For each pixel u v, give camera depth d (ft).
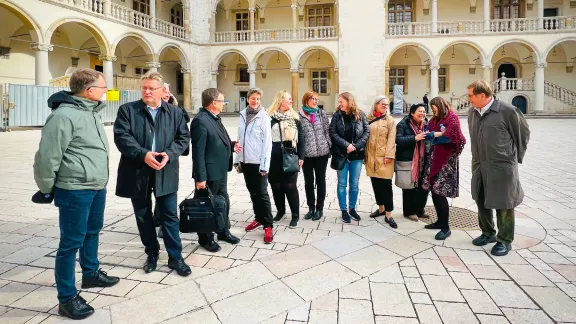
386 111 18.56
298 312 10.50
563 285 11.89
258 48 100.68
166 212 13.03
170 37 92.32
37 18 60.03
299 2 108.47
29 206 21.36
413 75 105.50
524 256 14.19
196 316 10.30
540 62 89.04
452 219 19.10
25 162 34.71
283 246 15.46
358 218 18.93
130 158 12.33
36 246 15.40
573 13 98.63
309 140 18.54
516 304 10.80
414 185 18.01
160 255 14.58
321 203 19.26
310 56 109.91
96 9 71.05
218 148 15.08
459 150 15.93
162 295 11.45
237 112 112.78
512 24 90.07
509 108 14.03
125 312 10.52
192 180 29.66
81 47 84.23
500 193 14.06
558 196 23.11
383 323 9.92
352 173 18.76
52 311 10.60
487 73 91.81
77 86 10.64
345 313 10.43
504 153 13.91
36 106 62.18
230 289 11.82
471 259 13.99
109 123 74.02
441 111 16.49
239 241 16.05
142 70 103.04
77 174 10.35
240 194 25.00
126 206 21.74
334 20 108.17
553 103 92.79
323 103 110.42
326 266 13.46
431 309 10.59
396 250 14.93
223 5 111.96
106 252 14.87
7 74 71.10
